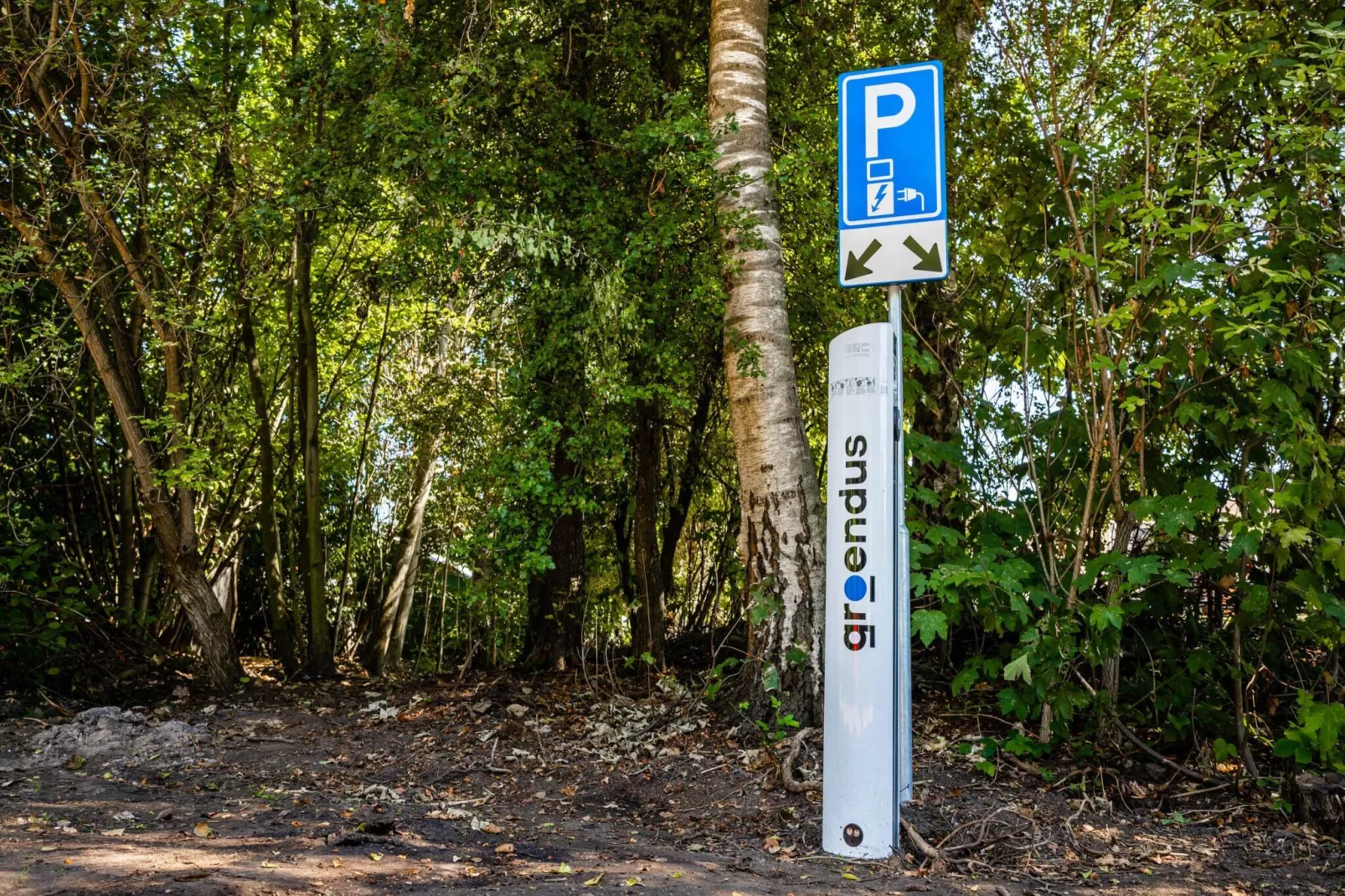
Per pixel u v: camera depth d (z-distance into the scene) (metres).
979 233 7.62
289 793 6.22
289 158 9.24
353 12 9.09
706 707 8.15
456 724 8.22
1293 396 6.03
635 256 7.94
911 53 10.17
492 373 11.95
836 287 10.23
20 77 8.98
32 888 3.82
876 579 5.07
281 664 11.59
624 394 8.10
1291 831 5.63
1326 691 6.59
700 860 4.96
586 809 6.13
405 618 14.80
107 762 6.95
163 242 10.46
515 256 9.05
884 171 5.38
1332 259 5.78
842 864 4.96
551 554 10.91
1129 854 5.28
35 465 10.62
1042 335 7.05
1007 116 8.81
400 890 4.11
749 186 7.81
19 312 9.40
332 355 14.19
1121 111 7.36
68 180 9.51
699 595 14.52
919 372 9.05
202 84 9.88
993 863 5.11
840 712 5.12
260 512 11.92
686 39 10.10
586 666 10.79
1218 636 7.12
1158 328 6.60
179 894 3.76
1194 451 7.09
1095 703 6.70
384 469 16.19
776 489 7.53
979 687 8.41
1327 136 5.85
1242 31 7.43
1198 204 6.34
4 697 8.83
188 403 10.79
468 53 8.38
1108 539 7.57
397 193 8.81
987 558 6.64
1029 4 7.24
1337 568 5.79
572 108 9.09
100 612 10.67
